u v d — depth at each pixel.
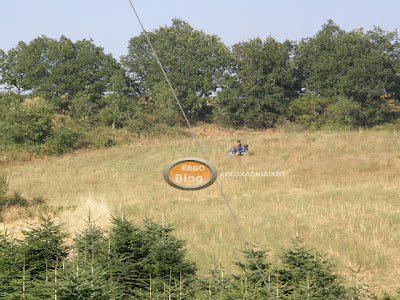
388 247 34.88
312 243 35.66
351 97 155.75
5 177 55.81
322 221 41.59
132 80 178.00
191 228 40.53
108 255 24.00
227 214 45.03
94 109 165.38
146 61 177.12
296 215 43.66
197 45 177.38
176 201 52.16
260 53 169.25
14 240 24.47
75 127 137.38
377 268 30.70
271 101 165.12
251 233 38.25
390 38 171.12
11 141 117.56
